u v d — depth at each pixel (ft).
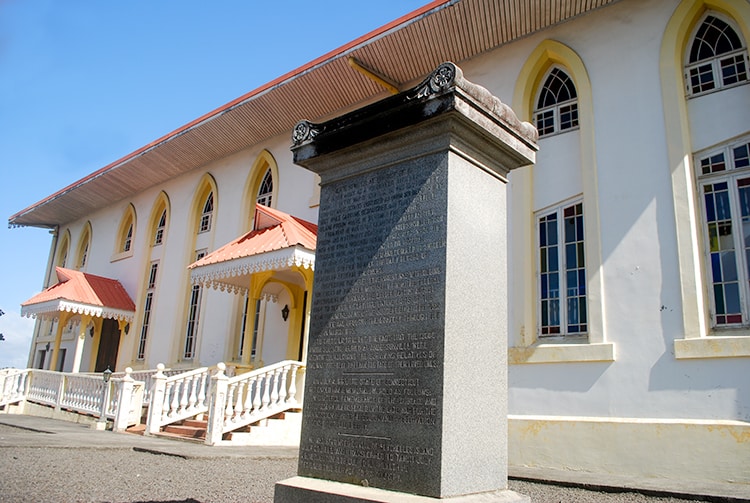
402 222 14.67
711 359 27.99
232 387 34.81
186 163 61.46
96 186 70.03
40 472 20.39
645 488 22.39
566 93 37.01
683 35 32.42
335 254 15.97
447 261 13.56
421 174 14.66
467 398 13.28
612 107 33.83
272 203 52.49
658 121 32.09
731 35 31.48
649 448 28.02
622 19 34.60
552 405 31.94
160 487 19.02
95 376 48.83
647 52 33.30
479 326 14.06
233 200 56.39
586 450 29.68
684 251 29.84
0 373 57.00
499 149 15.57
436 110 14.05
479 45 39.58
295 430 36.45
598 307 31.86
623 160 32.81
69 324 75.46
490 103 14.89
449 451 12.59
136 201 69.82
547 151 36.58
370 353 14.29
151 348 59.88
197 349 54.90
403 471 12.90
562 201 35.27
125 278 67.00
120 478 20.29
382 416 13.60
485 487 13.34
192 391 39.52
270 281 46.01
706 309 29.27
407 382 13.38
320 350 15.42
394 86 44.27
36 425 39.22
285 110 50.34
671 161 31.19
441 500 12.03
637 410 29.43
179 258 60.29
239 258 40.68
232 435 33.76
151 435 37.01
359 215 15.70
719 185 30.42
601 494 22.47
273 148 54.08
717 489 22.68
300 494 13.43
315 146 16.90
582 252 33.86
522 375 33.35
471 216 14.58
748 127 30.01
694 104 31.83
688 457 26.99
